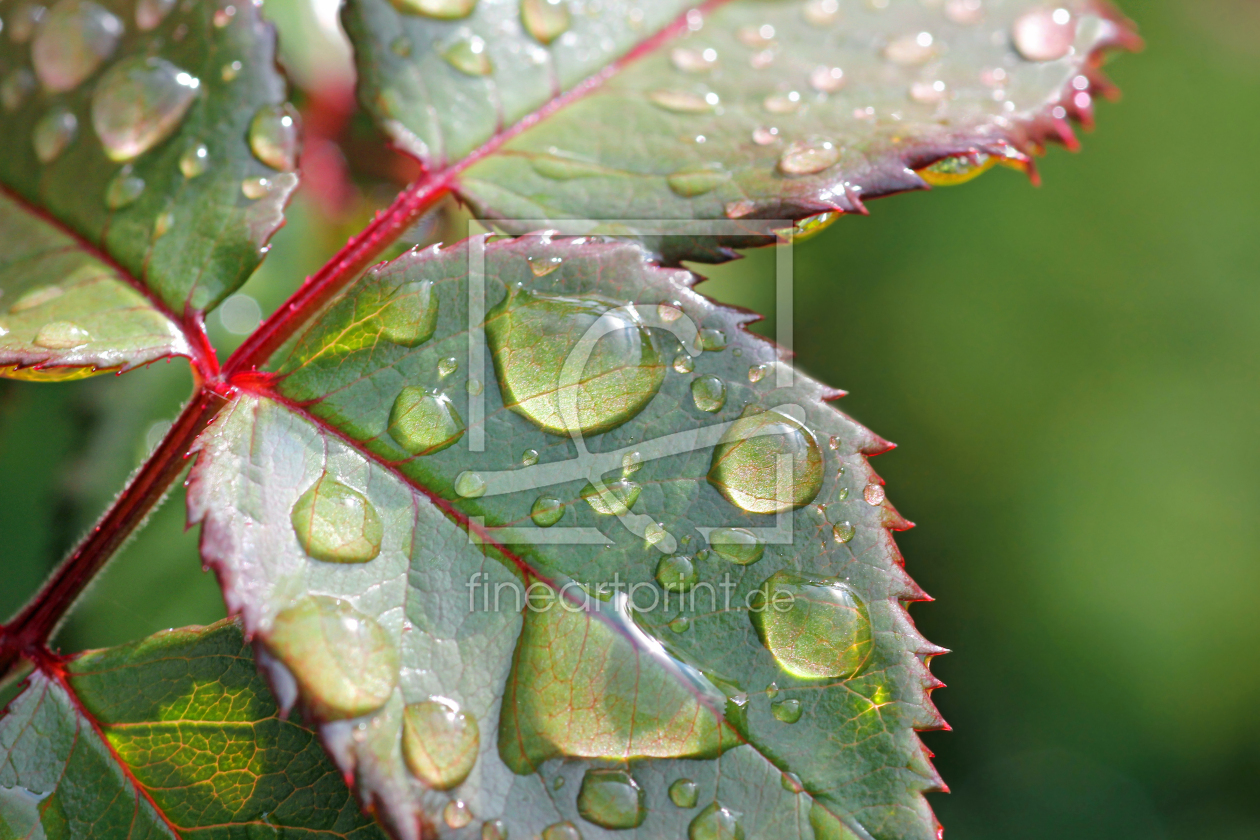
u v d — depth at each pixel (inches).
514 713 6.8
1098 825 15.9
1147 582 15.4
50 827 6.9
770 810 6.8
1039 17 7.7
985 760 16.3
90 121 7.4
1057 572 15.7
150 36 7.5
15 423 7.9
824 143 7.4
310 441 7.0
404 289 7.1
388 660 6.8
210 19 7.4
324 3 8.5
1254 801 15.8
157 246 7.3
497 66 7.5
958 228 16.2
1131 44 7.7
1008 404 15.8
